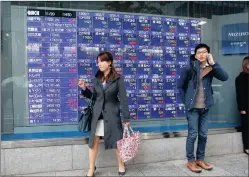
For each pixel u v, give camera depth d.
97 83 3.55
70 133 4.02
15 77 3.84
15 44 3.84
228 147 4.64
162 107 4.44
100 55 3.51
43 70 3.93
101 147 4.03
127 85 4.27
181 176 3.74
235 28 4.80
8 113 3.82
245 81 4.49
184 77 3.83
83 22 4.06
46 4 3.92
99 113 3.49
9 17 3.81
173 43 4.48
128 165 4.14
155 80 4.40
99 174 3.80
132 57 4.28
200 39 4.64
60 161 3.90
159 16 4.40
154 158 4.26
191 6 4.57
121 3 4.22
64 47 4.00
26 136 3.88
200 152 4.03
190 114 3.88
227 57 4.79
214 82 4.77
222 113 4.80
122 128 3.66
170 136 4.32
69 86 4.03
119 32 4.21
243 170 3.95
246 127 4.58
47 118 3.95
